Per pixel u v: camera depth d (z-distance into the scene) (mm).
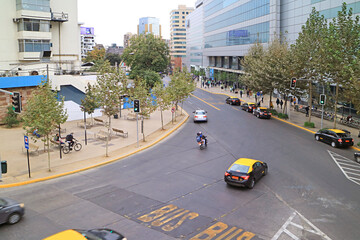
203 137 25703
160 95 33938
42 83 22141
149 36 67438
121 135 30828
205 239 11453
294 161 22031
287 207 14414
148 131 33188
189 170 20188
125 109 47969
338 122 37250
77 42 51062
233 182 16672
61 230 12250
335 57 27125
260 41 64938
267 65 41469
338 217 13383
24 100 35344
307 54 34031
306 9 49375
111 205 14711
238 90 79062
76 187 17359
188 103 57000
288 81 38000
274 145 26688
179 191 16484
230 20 82312
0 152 24641
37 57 42594
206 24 106375
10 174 19516
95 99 28656
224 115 43969
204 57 115562
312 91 37906
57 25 48312
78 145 26672
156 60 65812
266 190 16609
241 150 25172
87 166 21188
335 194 16031
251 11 68875
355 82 24375
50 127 20188
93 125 35562
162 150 25656
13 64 38000
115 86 28312
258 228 12344
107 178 18891
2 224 12734
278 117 41562
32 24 41938
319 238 11594
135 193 16250
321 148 25797
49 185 17766
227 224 12688
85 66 56656
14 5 41125
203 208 14289
